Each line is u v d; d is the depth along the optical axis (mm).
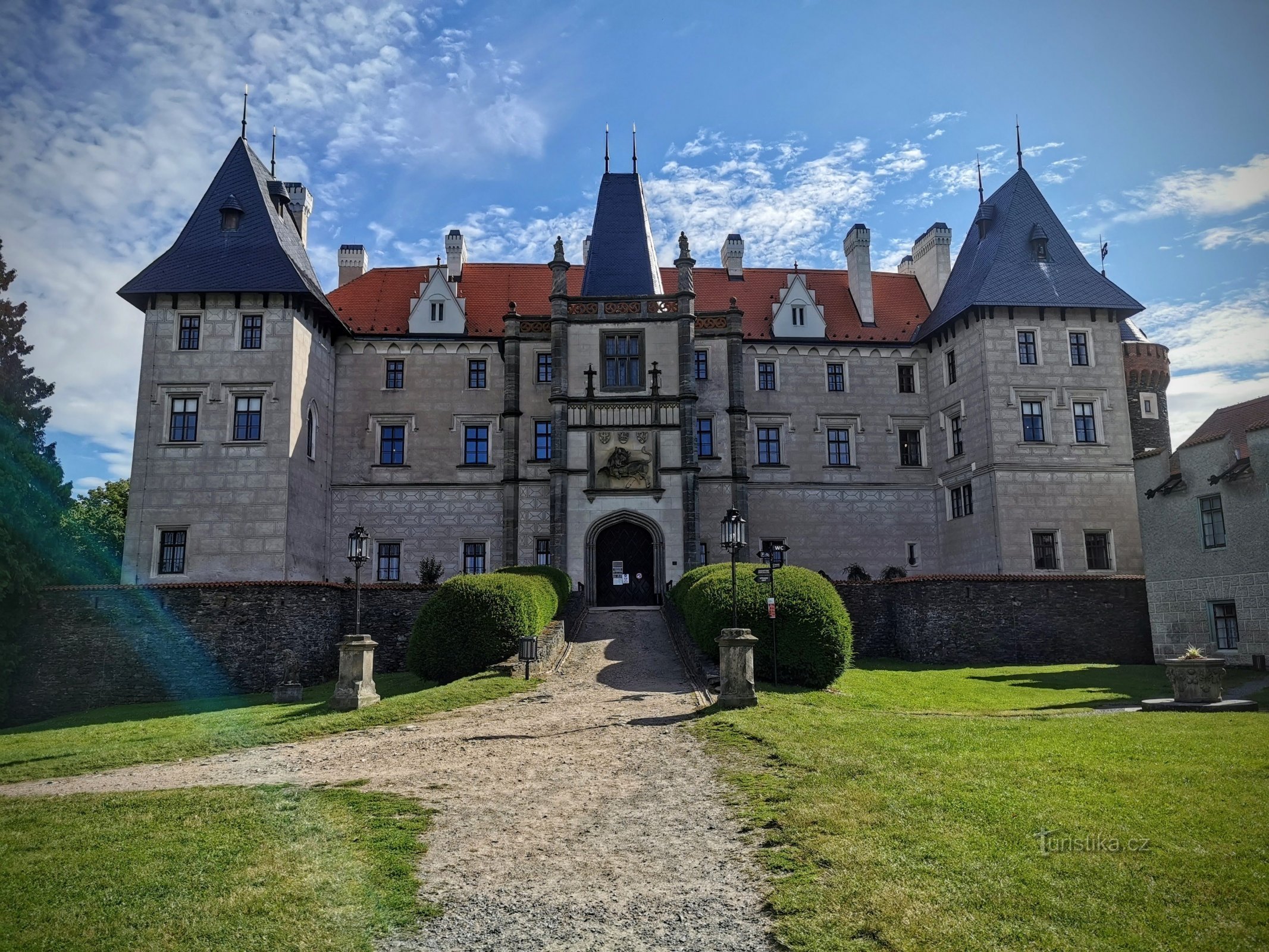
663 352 42469
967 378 44344
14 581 31219
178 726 23953
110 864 10875
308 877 10406
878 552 46750
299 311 40500
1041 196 46781
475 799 13359
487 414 45625
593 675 25219
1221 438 31969
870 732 16438
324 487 43500
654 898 9719
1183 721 16703
